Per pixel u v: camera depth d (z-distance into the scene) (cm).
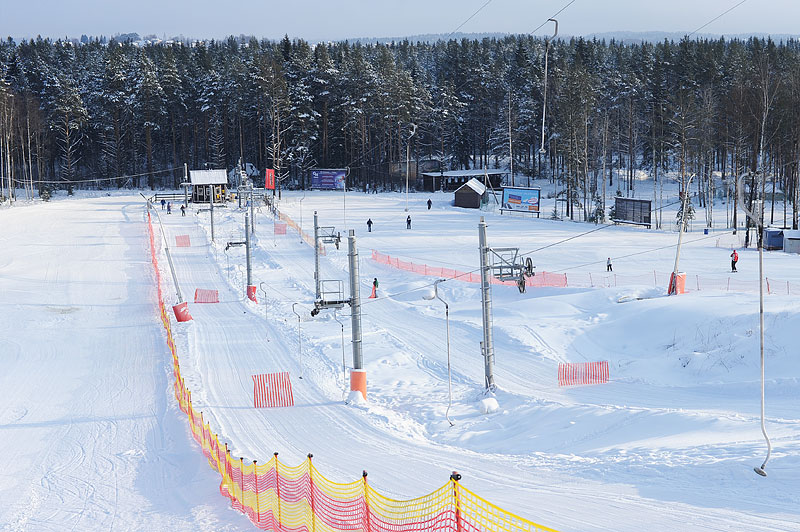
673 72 12031
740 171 7706
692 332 3198
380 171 12625
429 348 3591
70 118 12300
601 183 11550
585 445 2016
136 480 1956
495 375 3091
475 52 15088
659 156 10225
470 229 7575
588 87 10538
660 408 2341
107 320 4259
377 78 12731
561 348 3419
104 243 6894
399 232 7406
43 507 1803
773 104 7562
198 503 1725
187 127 13412
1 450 2292
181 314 4103
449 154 13288
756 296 3488
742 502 1269
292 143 12256
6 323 4191
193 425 2306
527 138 12144
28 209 9238
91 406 2736
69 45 16200
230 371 3134
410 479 1762
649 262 5481
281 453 2075
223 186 10062
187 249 6644
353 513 1430
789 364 2650
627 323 3534
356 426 2370
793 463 1419
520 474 1725
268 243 6894
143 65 12700
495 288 4756
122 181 12662
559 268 5350
